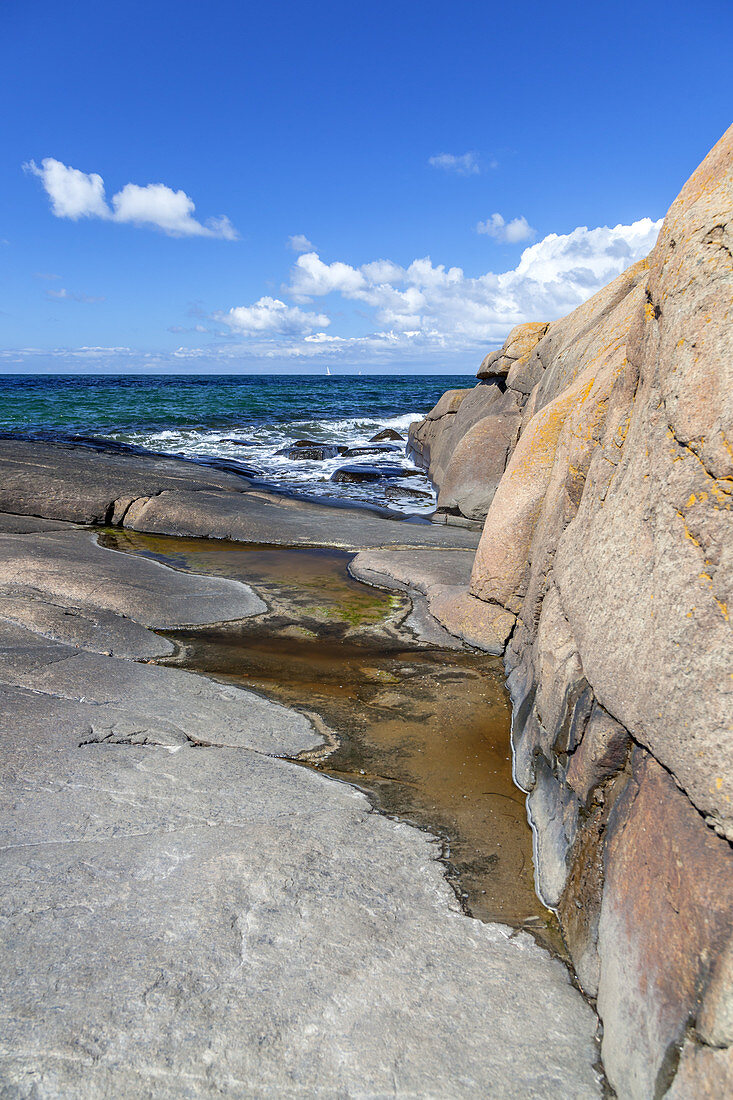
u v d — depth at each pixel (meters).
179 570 8.55
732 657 1.99
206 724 4.35
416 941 2.59
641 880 2.27
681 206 2.85
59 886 2.65
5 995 2.15
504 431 11.92
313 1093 1.96
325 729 4.61
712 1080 1.71
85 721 4.14
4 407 33.31
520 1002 2.36
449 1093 2.00
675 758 2.17
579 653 3.28
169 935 2.44
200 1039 2.07
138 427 26.61
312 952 2.44
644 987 2.07
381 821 3.43
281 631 6.55
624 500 3.00
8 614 5.85
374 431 27.03
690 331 2.47
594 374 5.32
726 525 2.13
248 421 29.38
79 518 11.09
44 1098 1.88
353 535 10.21
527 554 5.92
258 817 3.31
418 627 6.68
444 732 4.63
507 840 3.46
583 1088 2.07
